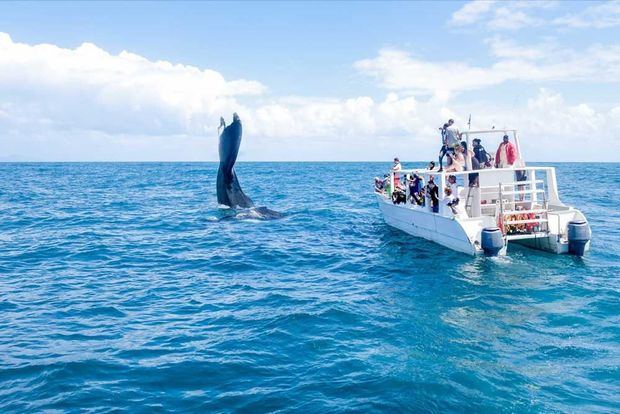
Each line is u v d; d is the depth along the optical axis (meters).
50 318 10.88
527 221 15.65
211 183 63.53
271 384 7.52
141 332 9.96
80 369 8.12
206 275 15.04
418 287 13.05
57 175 87.69
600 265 14.93
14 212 30.77
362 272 15.01
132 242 20.66
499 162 17.64
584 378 7.56
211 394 7.25
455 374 7.76
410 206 20.16
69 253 18.34
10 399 7.13
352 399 7.00
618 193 41.47
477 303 11.48
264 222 26.00
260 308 11.48
